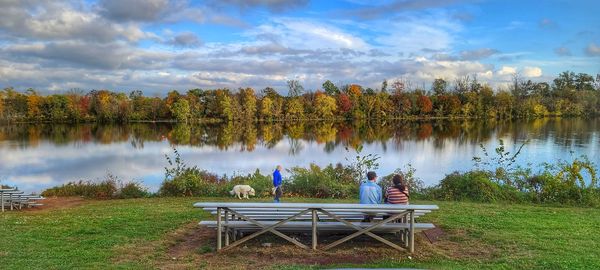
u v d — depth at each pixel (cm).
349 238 734
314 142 4491
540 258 705
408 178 1614
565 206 1335
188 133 6222
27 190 1927
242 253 724
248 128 7531
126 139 5066
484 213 1083
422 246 766
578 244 791
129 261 694
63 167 2681
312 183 1577
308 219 836
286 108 10288
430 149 3459
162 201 1405
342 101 10588
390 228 747
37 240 818
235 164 2758
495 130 5728
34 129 7269
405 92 10819
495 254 732
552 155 2955
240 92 10531
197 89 10794
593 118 9006
